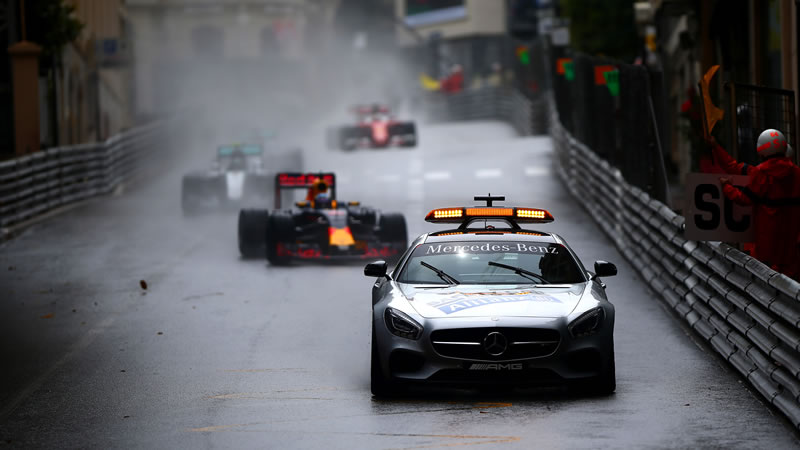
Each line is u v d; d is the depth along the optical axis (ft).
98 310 169.68
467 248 121.29
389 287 116.06
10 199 272.51
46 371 128.16
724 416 100.63
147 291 185.78
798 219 114.93
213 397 112.27
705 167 185.37
